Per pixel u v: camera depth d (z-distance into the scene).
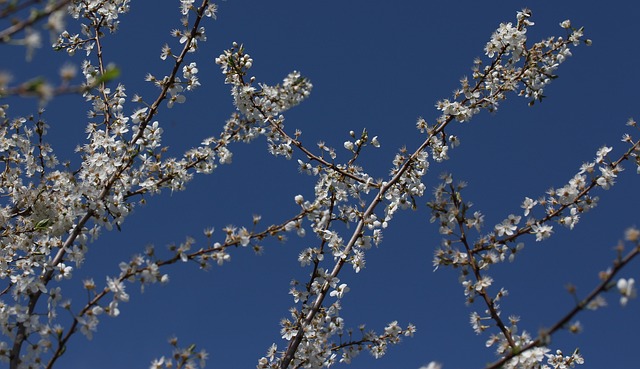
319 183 7.93
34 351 5.49
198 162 7.69
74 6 8.07
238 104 8.04
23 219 7.89
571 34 8.09
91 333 5.28
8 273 7.41
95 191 6.94
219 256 5.94
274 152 8.44
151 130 7.46
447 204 6.18
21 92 2.96
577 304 4.09
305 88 7.85
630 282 4.00
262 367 7.77
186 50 7.37
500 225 6.32
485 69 8.16
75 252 6.62
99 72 7.80
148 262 5.61
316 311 7.12
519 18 8.15
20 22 3.28
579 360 7.38
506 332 5.63
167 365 5.36
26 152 8.30
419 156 8.04
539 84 8.10
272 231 6.32
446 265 6.05
